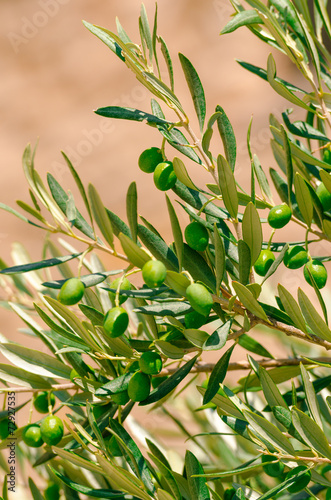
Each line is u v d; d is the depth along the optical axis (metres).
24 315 1.16
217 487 1.16
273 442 1.03
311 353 1.38
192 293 1.00
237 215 1.08
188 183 1.04
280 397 1.04
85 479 1.20
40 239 3.33
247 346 1.20
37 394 1.16
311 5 2.66
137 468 1.06
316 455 1.02
